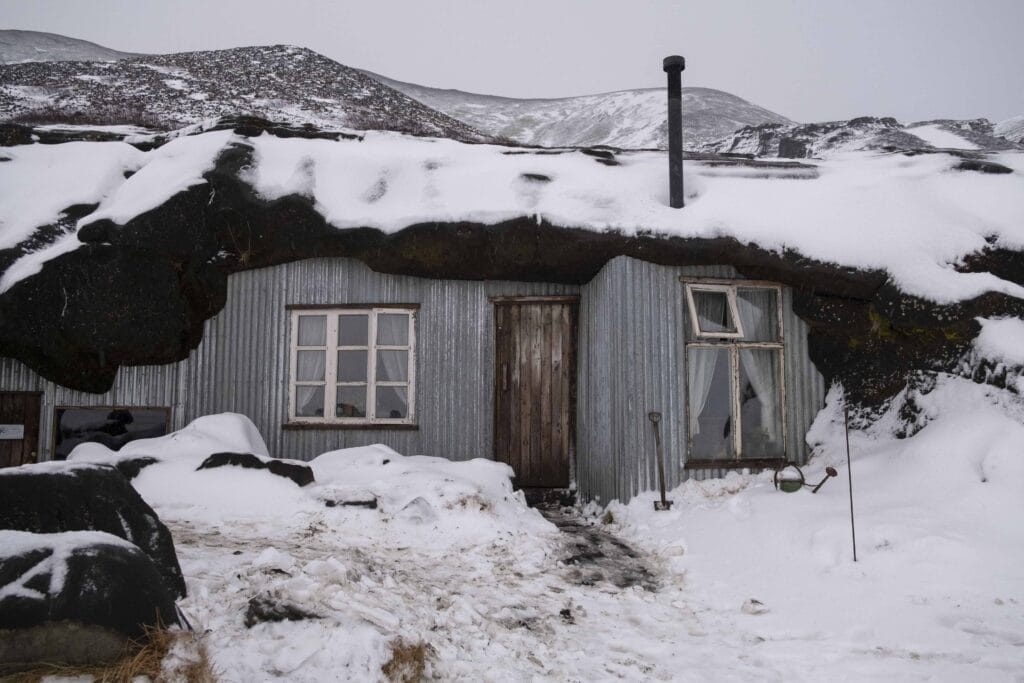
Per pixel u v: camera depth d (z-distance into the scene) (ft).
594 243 29.09
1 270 30.27
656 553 22.65
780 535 21.84
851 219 29.71
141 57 179.11
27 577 10.34
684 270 29.14
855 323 28.58
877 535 20.21
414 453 31.81
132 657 10.45
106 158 35.19
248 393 31.94
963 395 25.21
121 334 30.12
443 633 14.62
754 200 30.58
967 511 21.12
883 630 16.11
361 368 32.22
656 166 33.37
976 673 13.74
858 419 28.32
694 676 13.98
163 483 23.48
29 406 31.24
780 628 16.71
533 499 32.19
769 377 29.68
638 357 28.12
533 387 32.81
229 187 30.55
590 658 14.83
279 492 23.39
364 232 30.63
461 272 31.81
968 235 28.84
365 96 164.76
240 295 32.37
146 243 29.84
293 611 12.83
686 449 28.04
